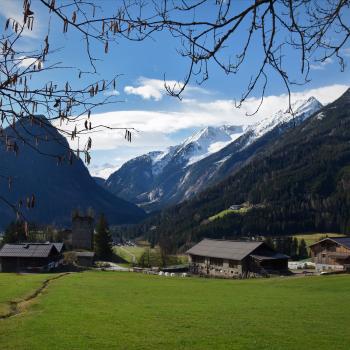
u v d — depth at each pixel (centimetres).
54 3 385
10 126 396
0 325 2645
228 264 8362
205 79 476
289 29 477
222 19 455
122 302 3572
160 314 3014
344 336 2341
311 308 3241
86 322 2706
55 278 5509
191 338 2322
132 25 429
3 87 396
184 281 5712
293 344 2186
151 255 12444
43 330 2486
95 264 10156
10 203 400
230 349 2106
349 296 3841
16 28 383
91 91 415
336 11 462
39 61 402
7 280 5100
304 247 14562
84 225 14725
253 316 2944
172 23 442
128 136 412
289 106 490
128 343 2217
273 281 5469
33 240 9900
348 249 8612
